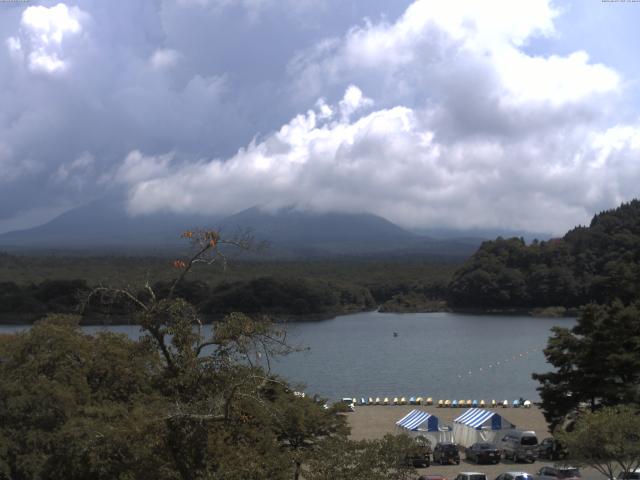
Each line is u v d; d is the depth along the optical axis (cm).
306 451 2498
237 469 2091
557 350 5616
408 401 9025
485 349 15275
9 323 15588
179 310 2259
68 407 3130
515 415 7925
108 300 2355
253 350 2258
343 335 18450
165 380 2291
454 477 4884
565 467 4362
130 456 2194
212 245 2267
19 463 3012
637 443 3634
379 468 2347
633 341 5425
